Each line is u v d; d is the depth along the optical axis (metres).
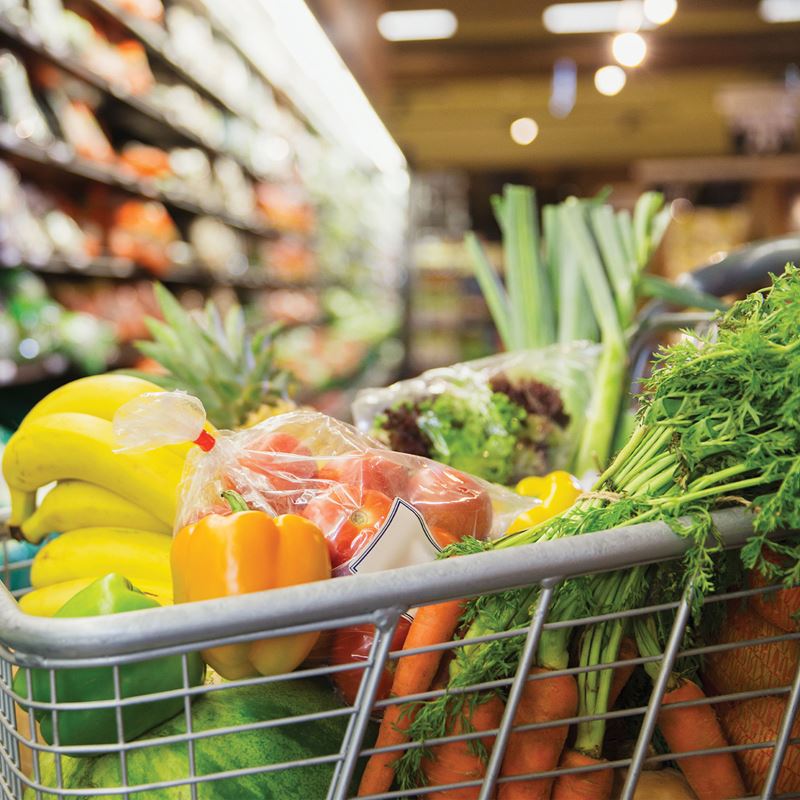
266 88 6.24
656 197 1.74
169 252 4.51
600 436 1.42
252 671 0.73
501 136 9.47
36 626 0.58
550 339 1.74
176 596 0.74
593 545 0.64
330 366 6.62
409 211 10.00
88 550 0.95
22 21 3.12
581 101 8.06
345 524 0.81
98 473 0.93
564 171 11.66
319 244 7.75
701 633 0.76
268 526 0.71
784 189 10.08
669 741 0.75
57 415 0.96
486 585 0.62
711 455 0.70
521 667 0.65
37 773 0.64
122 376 1.04
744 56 6.70
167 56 4.33
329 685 0.81
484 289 1.82
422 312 9.65
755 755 0.76
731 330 0.76
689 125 8.93
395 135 9.36
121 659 0.57
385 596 0.60
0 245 3.05
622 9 6.13
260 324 5.66
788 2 5.98
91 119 3.85
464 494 0.90
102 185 4.10
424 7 6.09
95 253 3.78
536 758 0.71
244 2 4.43
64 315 3.48
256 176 6.04
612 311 1.57
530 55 6.90
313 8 3.55
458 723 0.70
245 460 0.86
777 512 0.65
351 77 5.00
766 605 0.74
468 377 1.40
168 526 0.96
